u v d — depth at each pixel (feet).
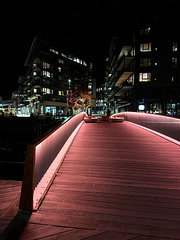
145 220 8.30
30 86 188.44
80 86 218.59
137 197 10.31
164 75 103.81
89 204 9.52
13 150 77.61
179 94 102.78
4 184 12.32
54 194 10.45
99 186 11.54
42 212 8.77
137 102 106.22
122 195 10.49
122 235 7.28
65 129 22.22
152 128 33.81
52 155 15.08
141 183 12.07
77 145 22.22
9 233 7.30
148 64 105.29
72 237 7.11
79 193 10.62
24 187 8.96
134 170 14.28
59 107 179.93
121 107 154.20
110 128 37.29
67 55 194.59
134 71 106.32
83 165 15.21
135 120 45.85
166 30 104.17
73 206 9.31
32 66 177.78
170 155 18.24
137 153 18.88
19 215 8.52
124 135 28.91
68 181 12.16
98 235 7.25
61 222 8.05
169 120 26.35
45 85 158.30
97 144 22.76
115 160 16.62
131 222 8.14
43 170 12.26
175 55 103.09
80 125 40.57
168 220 8.34
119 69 140.97
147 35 105.29
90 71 252.83
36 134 84.23
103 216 8.53
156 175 13.37
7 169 43.70
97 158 17.13
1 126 87.04
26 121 88.12
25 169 9.07
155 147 21.30
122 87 111.24
